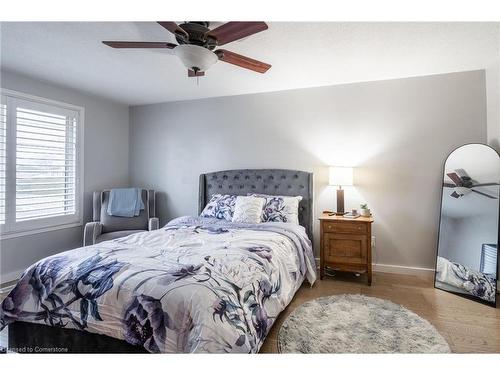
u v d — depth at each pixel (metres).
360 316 2.15
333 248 2.94
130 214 3.70
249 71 2.91
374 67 2.77
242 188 3.67
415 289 2.71
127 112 4.41
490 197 2.49
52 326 1.57
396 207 3.12
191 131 4.05
